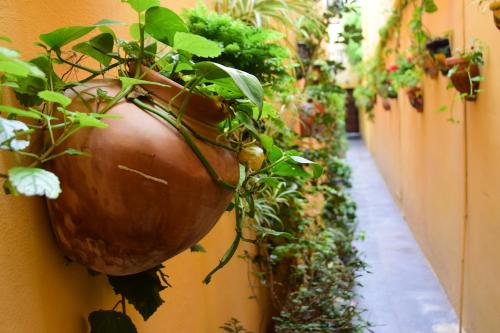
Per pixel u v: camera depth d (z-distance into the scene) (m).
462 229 3.38
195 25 1.49
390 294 4.21
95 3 1.14
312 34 3.44
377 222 6.48
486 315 2.87
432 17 3.86
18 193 0.66
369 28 7.82
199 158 0.84
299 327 2.64
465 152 3.15
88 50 0.94
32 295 0.83
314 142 4.48
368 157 11.77
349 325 2.83
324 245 3.11
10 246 0.78
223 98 0.95
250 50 1.50
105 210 0.80
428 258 4.82
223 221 2.26
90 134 0.79
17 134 0.67
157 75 0.88
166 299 1.48
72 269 0.98
